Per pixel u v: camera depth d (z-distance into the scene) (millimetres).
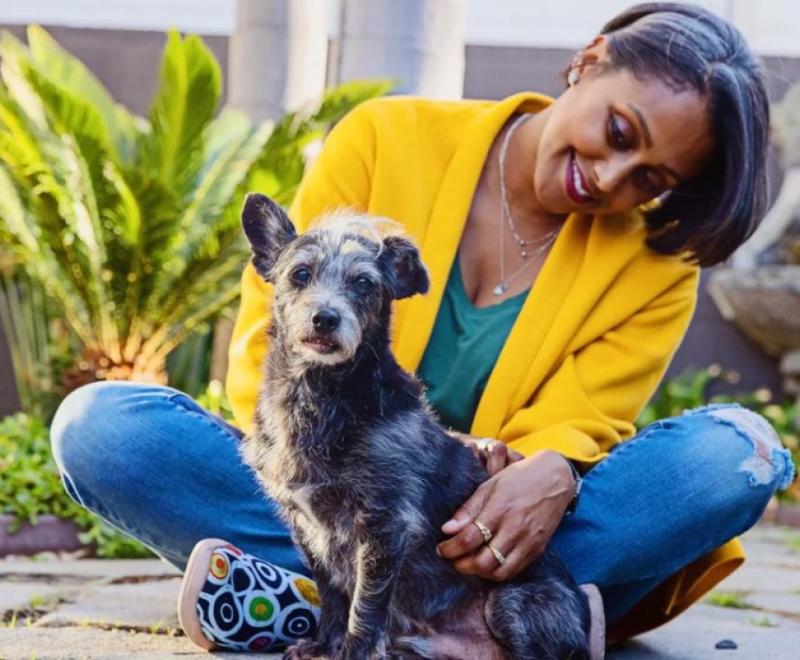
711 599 5016
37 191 7137
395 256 3152
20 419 7816
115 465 3451
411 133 3771
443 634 3238
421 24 5938
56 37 10258
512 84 10445
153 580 5090
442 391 3664
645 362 3688
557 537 3428
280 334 3084
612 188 3467
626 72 3408
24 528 6094
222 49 10281
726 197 3566
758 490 3340
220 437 3506
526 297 3721
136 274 7293
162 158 7312
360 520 3018
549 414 3574
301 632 3434
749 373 11000
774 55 10758
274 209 3227
